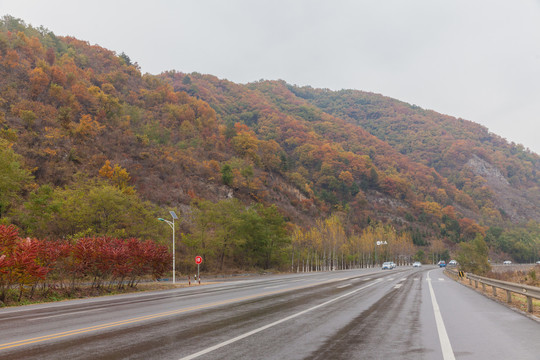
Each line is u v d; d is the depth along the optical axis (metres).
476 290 20.73
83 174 64.31
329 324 9.16
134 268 24.39
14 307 15.23
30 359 5.91
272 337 7.57
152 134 110.50
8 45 114.19
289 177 146.50
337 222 107.88
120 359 5.85
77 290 21.08
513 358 5.86
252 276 47.84
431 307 12.62
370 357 5.93
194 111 164.62
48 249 20.19
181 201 80.56
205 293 20.05
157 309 12.75
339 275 42.88
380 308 12.34
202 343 7.03
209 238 48.69
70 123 87.38
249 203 101.00
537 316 10.55
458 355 6.05
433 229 186.38
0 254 17.67
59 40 165.25
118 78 156.75
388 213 186.00
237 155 135.12
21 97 94.69
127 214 39.25
